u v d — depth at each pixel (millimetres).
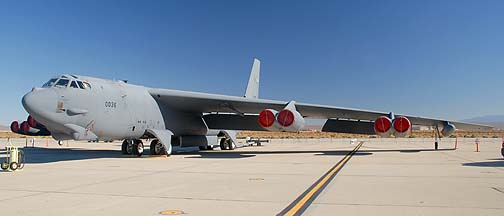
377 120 17500
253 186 8047
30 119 19500
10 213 5535
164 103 18406
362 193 7145
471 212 5539
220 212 5598
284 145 32125
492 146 27453
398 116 17797
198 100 17641
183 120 19734
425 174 10008
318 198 6660
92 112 14664
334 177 9445
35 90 13367
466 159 14969
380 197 6738
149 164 13211
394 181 8711
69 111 13891
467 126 19766
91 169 11547
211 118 21391
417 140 47875
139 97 16953
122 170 11234
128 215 5414
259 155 18016
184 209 5809
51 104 13352
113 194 7109
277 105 17484
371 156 16891
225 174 10172
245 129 20922
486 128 19875
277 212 5586
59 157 16844
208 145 22297
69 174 10250
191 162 14031
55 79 14352
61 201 6438
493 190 7422
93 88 14867
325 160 14750
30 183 8523
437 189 7566
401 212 5559
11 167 11203
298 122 16234
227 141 24156
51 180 9023
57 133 14672
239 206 6020
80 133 14438
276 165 12727
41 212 5602
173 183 8508
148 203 6266
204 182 8656
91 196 6910
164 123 18422
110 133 15633
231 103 17797
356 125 19844
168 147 17641
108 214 5477
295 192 7285
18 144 35000
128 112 16219
